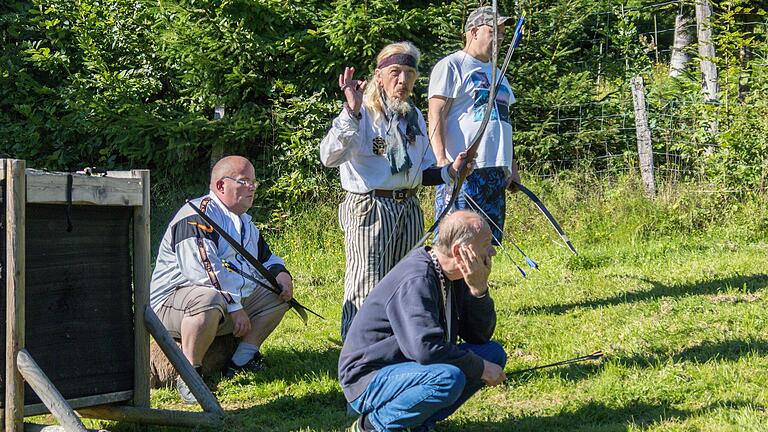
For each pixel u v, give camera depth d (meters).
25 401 3.82
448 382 3.50
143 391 4.32
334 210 9.77
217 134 10.19
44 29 10.98
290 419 4.46
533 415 4.23
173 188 10.61
